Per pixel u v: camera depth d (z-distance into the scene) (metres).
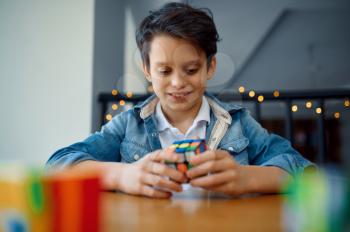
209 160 0.57
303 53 5.44
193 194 0.61
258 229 0.34
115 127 1.06
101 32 1.89
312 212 0.30
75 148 0.89
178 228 0.35
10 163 0.27
